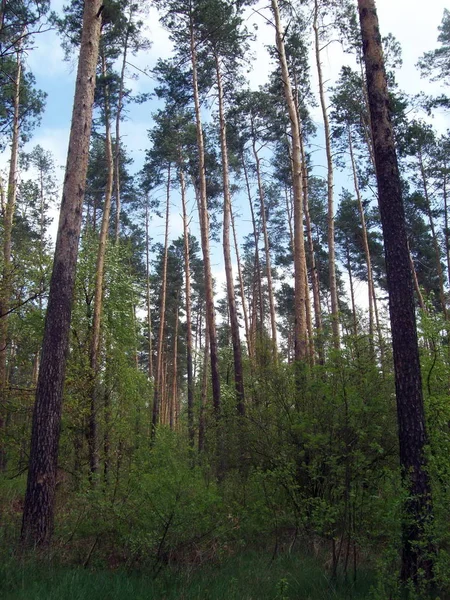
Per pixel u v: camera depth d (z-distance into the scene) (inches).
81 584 251.8
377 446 294.0
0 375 517.0
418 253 1206.9
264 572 289.0
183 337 1792.6
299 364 380.2
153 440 404.8
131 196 1143.0
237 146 950.4
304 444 330.6
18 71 756.6
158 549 296.8
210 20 667.4
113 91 730.8
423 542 238.7
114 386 509.4
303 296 520.1
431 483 257.0
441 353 350.3
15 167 734.5
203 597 253.6
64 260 351.3
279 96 827.4
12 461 487.2
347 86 864.3
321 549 320.5
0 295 465.4
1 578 253.0
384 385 335.6
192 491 309.0
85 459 449.1
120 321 644.1
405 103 800.3
